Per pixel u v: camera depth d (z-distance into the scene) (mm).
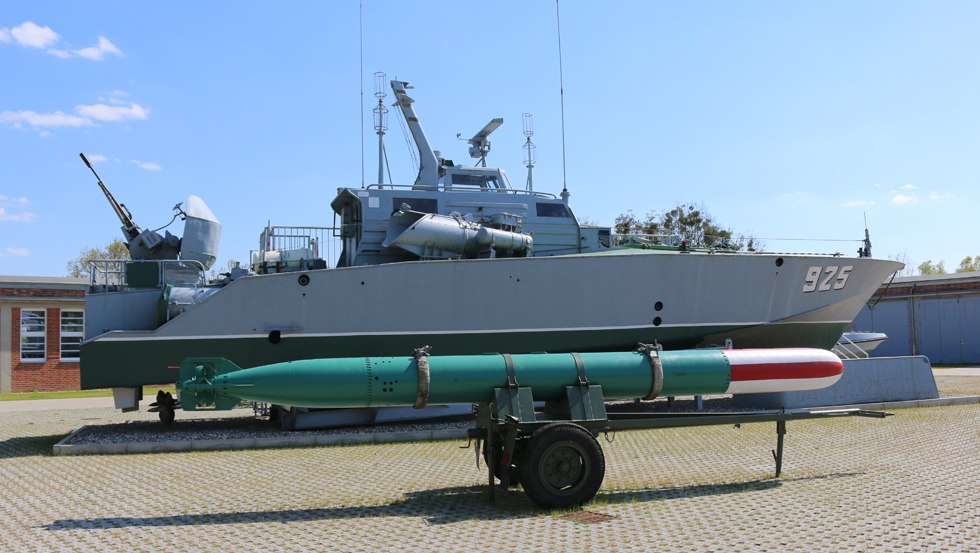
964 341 36938
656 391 10320
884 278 19234
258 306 15383
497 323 16156
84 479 10844
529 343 16312
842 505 8844
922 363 19281
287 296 15477
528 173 20469
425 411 16469
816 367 10914
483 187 18859
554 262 16422
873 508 8672
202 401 9734
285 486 10266
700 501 9172
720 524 8039
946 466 11172
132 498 9562
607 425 9570
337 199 18250
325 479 10742
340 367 9680
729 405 19047
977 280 36562
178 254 17406
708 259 17266
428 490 9969
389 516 8562
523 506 9008
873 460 11750
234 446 13789
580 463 9000
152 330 16078
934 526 7855
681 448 13211
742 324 17516
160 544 7426
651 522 8156
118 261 16922
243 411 20578
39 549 7242
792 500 9141
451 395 9703
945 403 18891
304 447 13797
